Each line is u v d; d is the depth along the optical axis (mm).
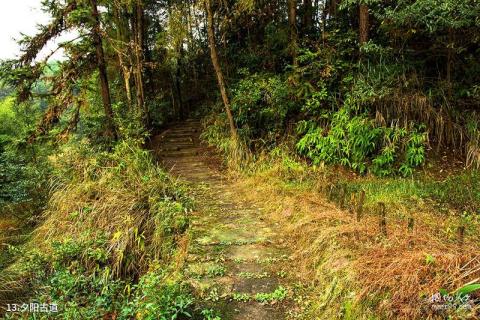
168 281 3760
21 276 4910
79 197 6703
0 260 5945
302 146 8070
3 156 9844
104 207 6023
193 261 4359
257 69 11430
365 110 7613
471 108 7379
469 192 5688
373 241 3912
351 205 5172
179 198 6453
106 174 7047
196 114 15172
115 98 13789
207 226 5426
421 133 7234
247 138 9258
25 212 8086
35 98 8273
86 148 8219
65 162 7961
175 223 5375
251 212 5988
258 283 3863
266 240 4855
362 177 7156
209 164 9500
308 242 4449
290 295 3627
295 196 5977
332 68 8055
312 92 8320
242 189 7250
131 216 5734
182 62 16703
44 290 4656
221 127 11086
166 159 10211
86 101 8664
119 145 8148
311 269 4004
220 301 3578
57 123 8711
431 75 8086
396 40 7832
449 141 7270
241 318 3332
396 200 5625
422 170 6918
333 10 10250
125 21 12359
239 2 9977
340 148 7637
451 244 3695
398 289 2971
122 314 3734
